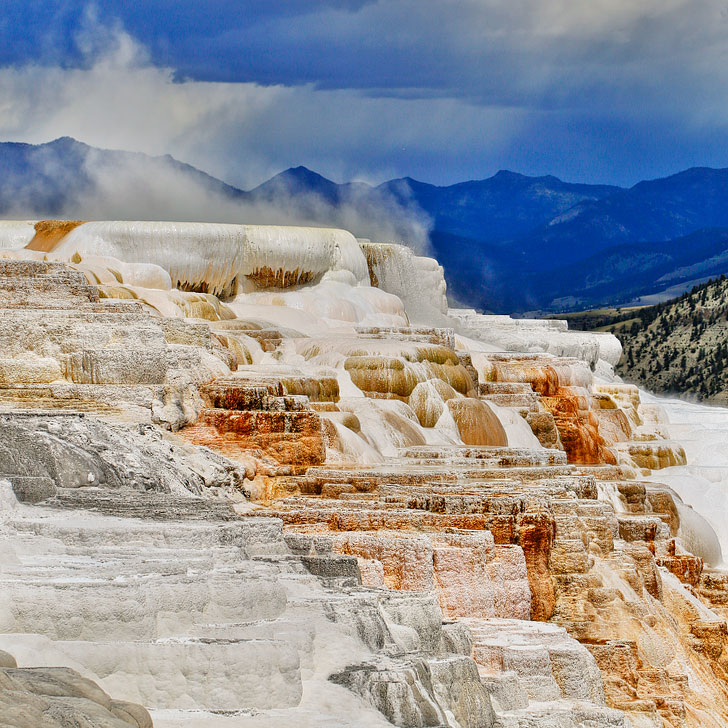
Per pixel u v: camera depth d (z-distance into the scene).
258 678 25.94
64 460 39.72
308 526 45.53
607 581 48.38
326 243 86.19
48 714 21.55
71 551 30.58
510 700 35.09
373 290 87.75
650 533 58.47
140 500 36.69
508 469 55.59
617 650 46.38
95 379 53.03
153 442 46.22
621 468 78.25
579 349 105.12
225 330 70.44
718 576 61.94
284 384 61.81
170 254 79.62
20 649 24.88
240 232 82.44
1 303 57.66
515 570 45.81
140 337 54.22
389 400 66.62
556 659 38.25
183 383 54.34
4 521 32.16
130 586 26.80
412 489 49.22
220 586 28.62
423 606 32.94
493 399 76.19
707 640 54.88
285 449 54.16
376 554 42.09
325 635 29.12
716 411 97.75
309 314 80.00
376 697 27.06
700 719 48.22
